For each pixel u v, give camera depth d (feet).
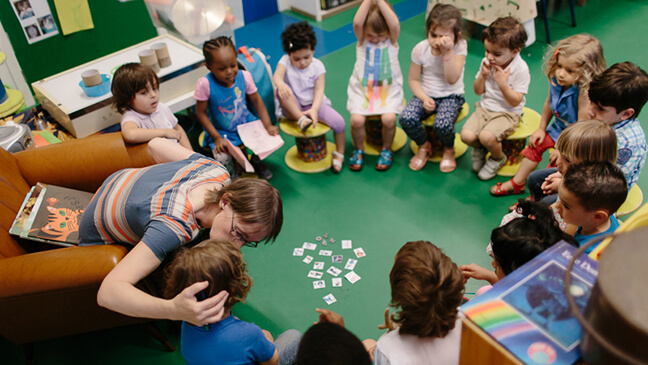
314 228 9.91
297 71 10.77
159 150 7.73
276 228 5.79
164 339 7.76
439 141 11.44
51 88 9.94
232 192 5.59
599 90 7.36
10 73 13.34
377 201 10.45
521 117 10.37
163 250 5.73
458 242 9.27
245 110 10.74
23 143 8.62
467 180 10.74
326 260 9.18
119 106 8.83
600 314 2.32
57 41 13.74
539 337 2.76
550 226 5.16
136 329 8.30
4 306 6.45
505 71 9.74
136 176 6.57
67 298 6.45
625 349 2.20
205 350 5.21
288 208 10.47
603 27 15.40
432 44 10.16
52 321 6.85
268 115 11.41
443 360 4.62
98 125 9.69
